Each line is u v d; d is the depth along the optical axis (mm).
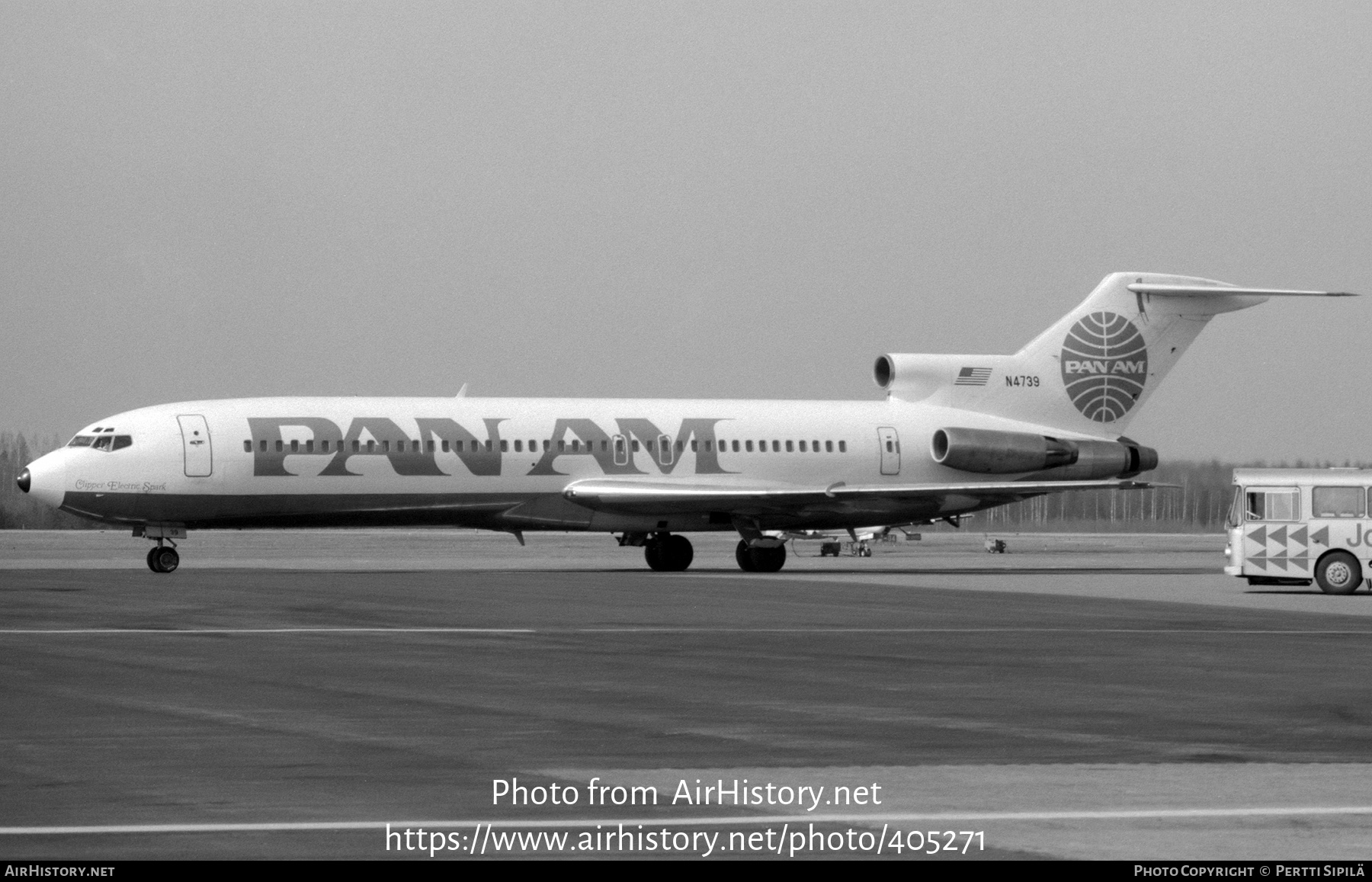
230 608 91812
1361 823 35156
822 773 40500
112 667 62031
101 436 130125
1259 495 117375
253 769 40562
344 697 53969
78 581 119875
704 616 88812
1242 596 111812
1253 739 46438
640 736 46219
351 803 36562
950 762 42188
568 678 59531
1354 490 115438
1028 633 79438
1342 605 102438
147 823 34406
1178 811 36250
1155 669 64000
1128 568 165750
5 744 44094
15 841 32812
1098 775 40469
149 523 131125
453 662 64750
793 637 76875
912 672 62406
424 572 138875
